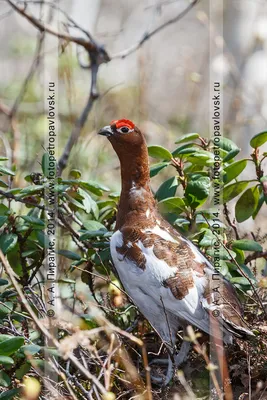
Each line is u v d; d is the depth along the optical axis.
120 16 25.81
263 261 12.32
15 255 10.48
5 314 9.47
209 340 9.76
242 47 17.25
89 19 20.75
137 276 9.34
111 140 9.73
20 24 23.84
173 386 9.35
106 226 10.81
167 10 24.47
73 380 8.50
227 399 8.77
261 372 9.13
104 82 20.97
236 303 9.40
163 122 19.80
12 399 8.62
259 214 14.87
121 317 10.12
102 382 8.96
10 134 15.71
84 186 10.28
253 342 9.16
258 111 16.09
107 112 19.20
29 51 21.62
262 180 9.95
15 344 8.13
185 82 21.83
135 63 22.78
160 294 9.25
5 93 19.23
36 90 18.45
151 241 9.44
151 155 10.20
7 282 9.55
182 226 10.44
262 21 17.23
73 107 16.42
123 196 9.81
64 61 14.20
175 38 24.45
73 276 11.84
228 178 10.05
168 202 9.98
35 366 8.34
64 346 7.38
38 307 9.58
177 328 9.63
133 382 8.98
